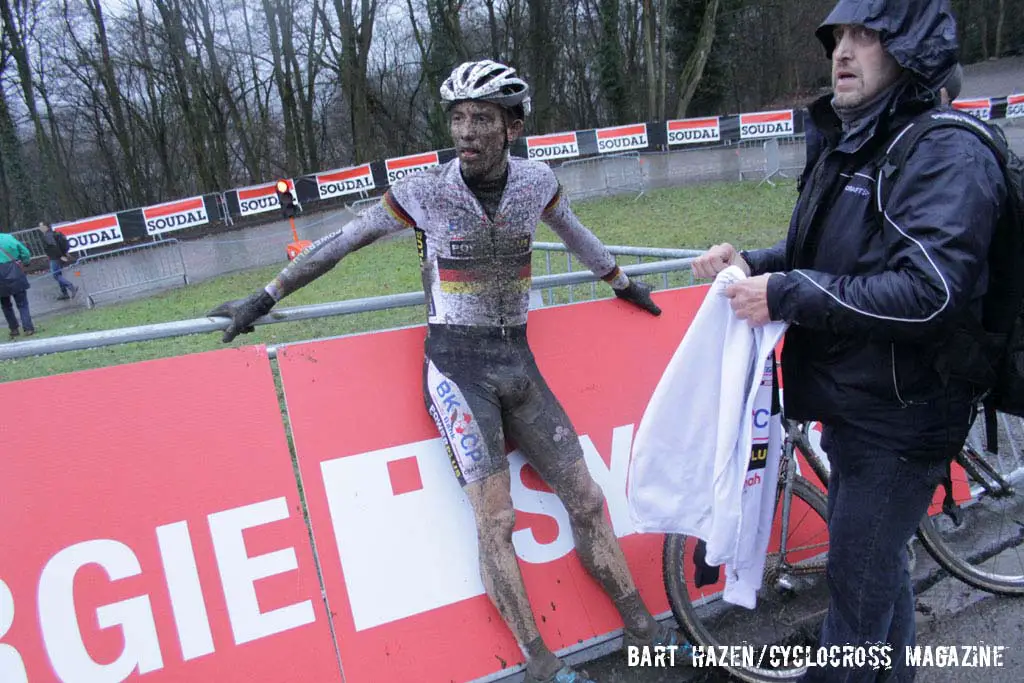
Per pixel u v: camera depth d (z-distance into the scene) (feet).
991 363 5.53
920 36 4.94
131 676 6.21
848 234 5.49
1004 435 11.28
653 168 57.72
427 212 6.40
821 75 112.68
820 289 5.29
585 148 56.08
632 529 8.52
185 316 34.09
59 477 6.22
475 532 7.61
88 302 42.65
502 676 7.34
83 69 96.58
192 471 6.67
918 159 4.99
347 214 54.24
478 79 5.97
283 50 87.97
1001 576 9.02
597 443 8.55
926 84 5.07
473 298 6.67
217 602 6.56
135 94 100.58
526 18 92.27
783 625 8.38
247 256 49.42
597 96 105.60
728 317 6.36
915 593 9.16
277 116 108.47
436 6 84.43
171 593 6.43
